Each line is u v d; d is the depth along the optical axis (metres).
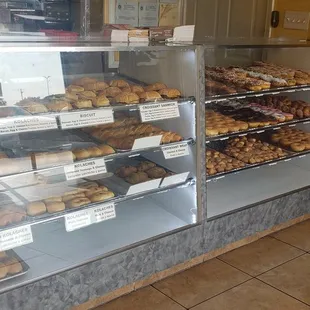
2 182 1.95
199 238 2.39
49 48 1.93
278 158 2.96
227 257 2.61
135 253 2.14
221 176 2.67
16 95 1.98
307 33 3.50
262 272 2.48
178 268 2.44
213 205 2.60
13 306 1.80
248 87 2.75
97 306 2.15
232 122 2.77
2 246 1.83
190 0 4.00
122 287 2.21
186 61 2.29
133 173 2.31
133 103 2.21
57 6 3.46
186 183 2.37
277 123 2.96
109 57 2.24
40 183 2.04
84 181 2.17
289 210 2.87
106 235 2.21
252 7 3.83
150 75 2.40
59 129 2.03
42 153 2.06
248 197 2.74
